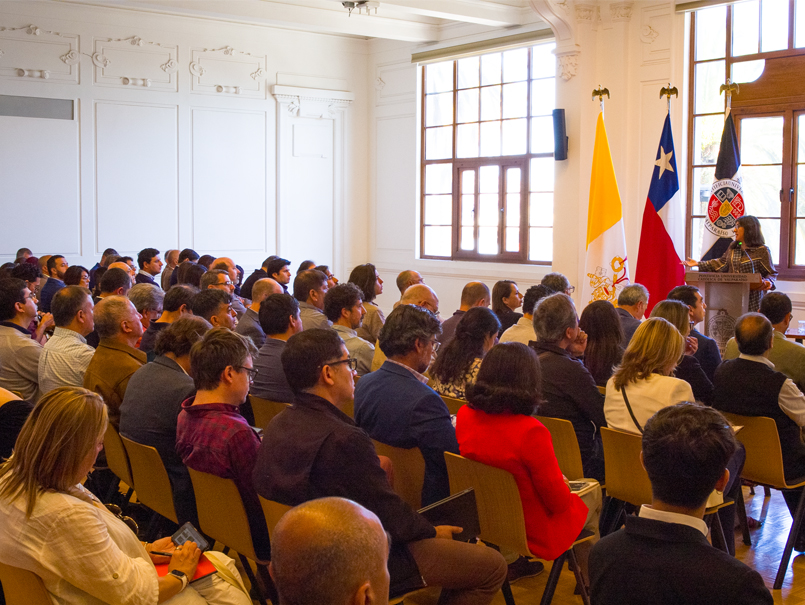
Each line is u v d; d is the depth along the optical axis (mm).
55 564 1689
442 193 10414
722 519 3029
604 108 7691
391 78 10812
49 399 1734
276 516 2119
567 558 2641
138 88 9398
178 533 2051
